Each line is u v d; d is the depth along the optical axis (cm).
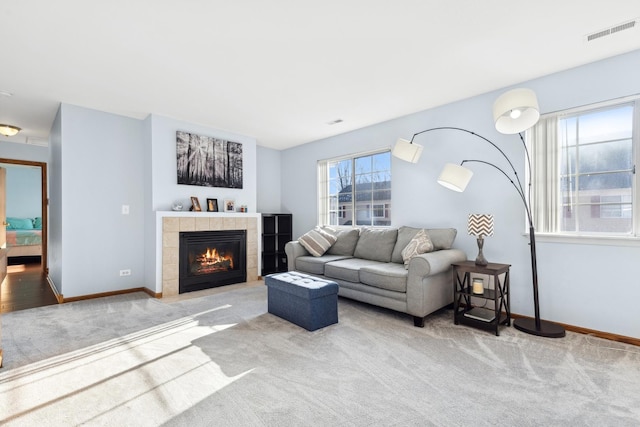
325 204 539
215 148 467
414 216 401
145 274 428
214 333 273
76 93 339
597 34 231
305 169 566
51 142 468
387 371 207
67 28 219
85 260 387
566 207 292
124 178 417
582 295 277
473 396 178
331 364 217
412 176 403
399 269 326
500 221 327
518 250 314
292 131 487
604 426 153
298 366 214
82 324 295
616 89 261
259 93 338
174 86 321
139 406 170
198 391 184
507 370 208
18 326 290
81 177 384
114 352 235
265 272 557
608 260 265
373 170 468
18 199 771
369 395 180
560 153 294
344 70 286
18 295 407
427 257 291
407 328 287
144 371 207
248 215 489
